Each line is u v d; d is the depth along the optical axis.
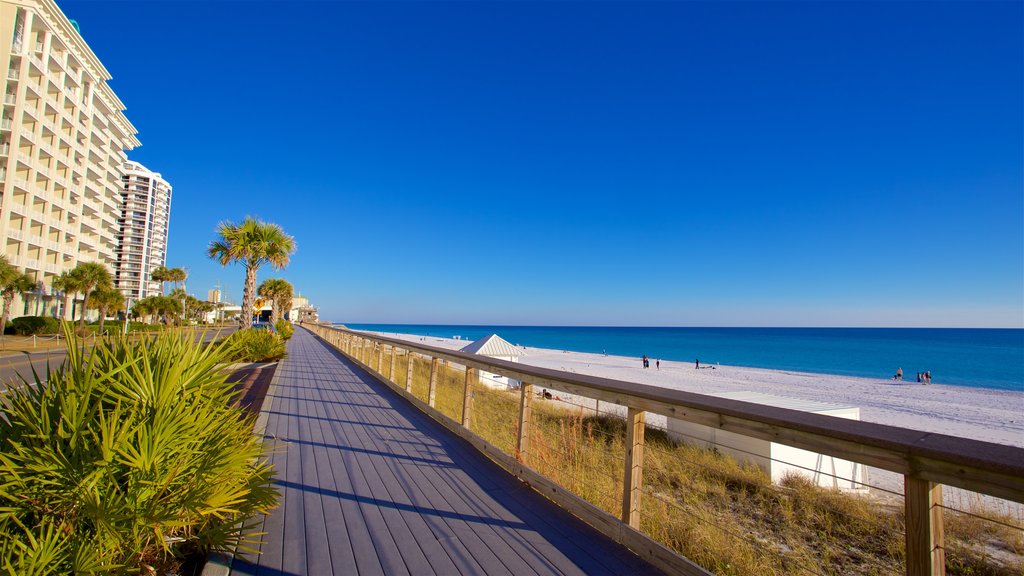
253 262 16.27
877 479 7.20
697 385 28.72
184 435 2.30
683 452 6.24
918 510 1.54
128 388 2.39
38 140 43.88
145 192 100.94
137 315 51.78
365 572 2.40
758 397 9.46
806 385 30.48
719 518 3.99
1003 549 3.73
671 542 3.20
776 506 4.45
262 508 2.75
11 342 27.61
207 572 2.33
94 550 1.89
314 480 3.78
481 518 3.08
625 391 2.79
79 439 2.08
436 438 5.15
